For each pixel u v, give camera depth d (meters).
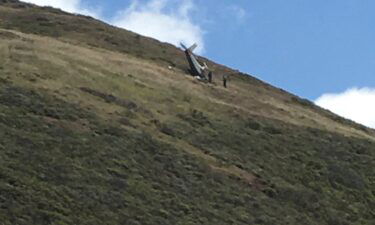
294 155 69.75
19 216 42.19
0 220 40.94
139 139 60.12
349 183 66.81
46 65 72.62
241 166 62.84
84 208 45.62
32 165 48.88
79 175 49.78
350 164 71.62
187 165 58.75
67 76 71.56
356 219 60.75
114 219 45.56
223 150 65.56
